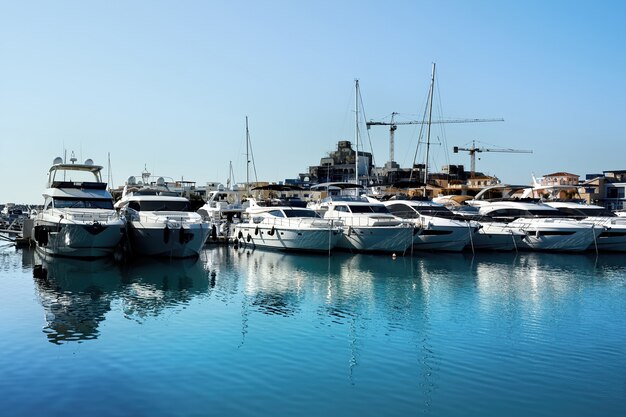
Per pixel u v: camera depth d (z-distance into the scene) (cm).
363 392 1198
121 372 1300
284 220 3684
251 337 1605
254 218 3934
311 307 2027
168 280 2584
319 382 1252
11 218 5278
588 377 1297
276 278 2681
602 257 3684
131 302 2077
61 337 1583
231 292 2305
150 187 4200
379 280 2648
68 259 3133
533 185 5394
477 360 1415
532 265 3241
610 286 2519
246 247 4028
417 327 1741
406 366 1366
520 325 1772
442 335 1650
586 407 1134
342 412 1100
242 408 1113
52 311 1912
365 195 4566
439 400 1160
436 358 1429
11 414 1073
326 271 2927
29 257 3366
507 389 1224
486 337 1628
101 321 1775
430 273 2880
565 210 4347
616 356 1451
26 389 1195
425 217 3716
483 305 2081
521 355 1457
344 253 3681
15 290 2294
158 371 1310
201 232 3186
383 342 1571
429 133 5197
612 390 1220
